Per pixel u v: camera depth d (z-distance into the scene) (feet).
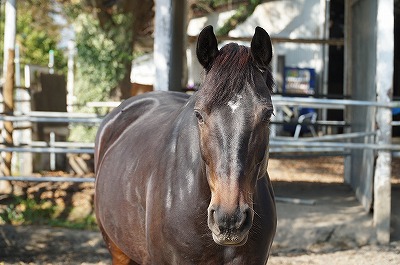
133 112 15.23
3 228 22.90
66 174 34.45
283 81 56.49
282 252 21.89
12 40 28.99
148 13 44.50
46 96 35.06
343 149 32.48
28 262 20.97
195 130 10.71
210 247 10.41
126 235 12.69
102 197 13.92
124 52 43.80
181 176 10.62
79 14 44.06
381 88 22.31
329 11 57.98
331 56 59.06
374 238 22.65
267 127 9.55
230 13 59.16
